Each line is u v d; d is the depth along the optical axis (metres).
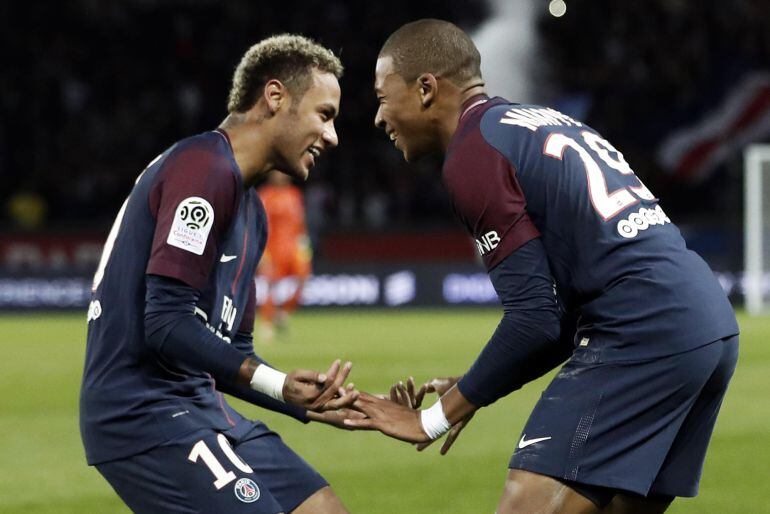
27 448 17.67
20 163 57.88
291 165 8.62
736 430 18.94
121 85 61.06
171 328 7.88
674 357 8.05
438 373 26.06
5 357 31.77
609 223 8.20
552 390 8.37
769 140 59.44
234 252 8.64
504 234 8.11
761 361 29.42
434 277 51.59
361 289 51.41
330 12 64.38
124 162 58.28
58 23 62.69
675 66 62.72
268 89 8.42
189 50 62.72
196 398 8.49
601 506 8.26
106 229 51.44
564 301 8.49
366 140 60.25
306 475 9.20
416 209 57.53
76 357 31.78
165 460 8.15
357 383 24.16
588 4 64.81
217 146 8.22
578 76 63.47
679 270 8.23
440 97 8.74
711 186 58.75
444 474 15.41
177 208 7.93
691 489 8.65
